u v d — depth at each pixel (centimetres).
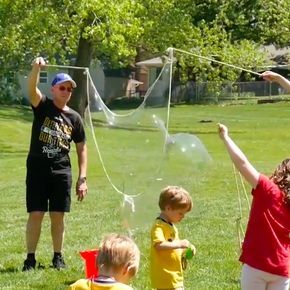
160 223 725
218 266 1028
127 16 3691
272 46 7194
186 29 4191
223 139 650
